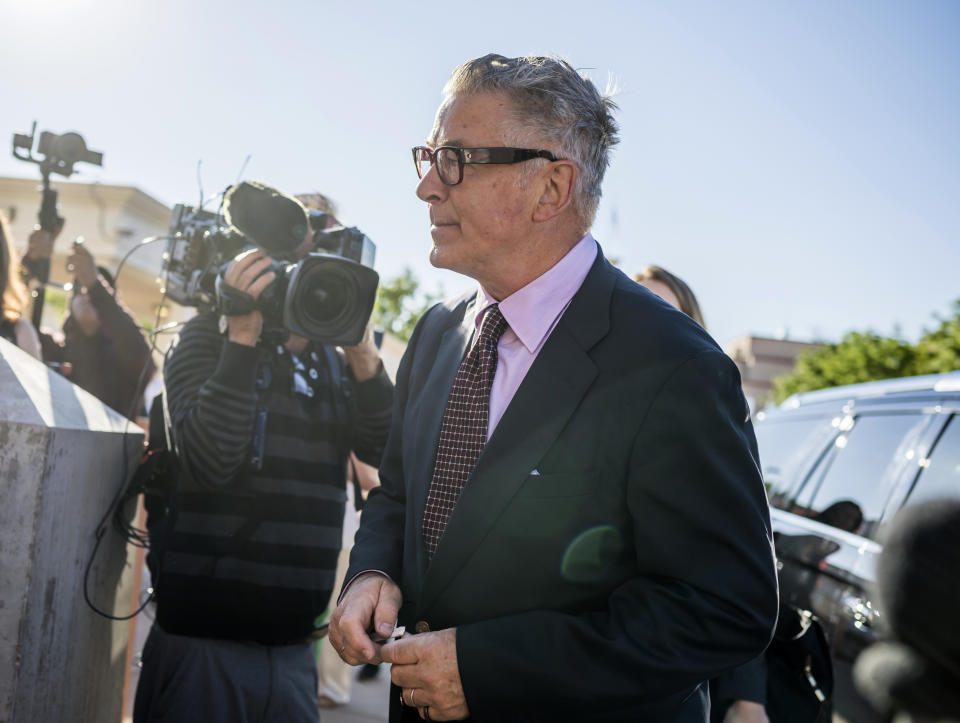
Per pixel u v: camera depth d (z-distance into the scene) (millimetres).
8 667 1310
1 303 2484
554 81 1292
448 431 1374
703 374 1167
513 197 1279
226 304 1677
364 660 1235
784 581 2750
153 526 1887
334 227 2031
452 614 1238
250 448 1754
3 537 1334
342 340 1674
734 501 1127
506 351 1354
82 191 10438
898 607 703
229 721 1739
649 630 1096
